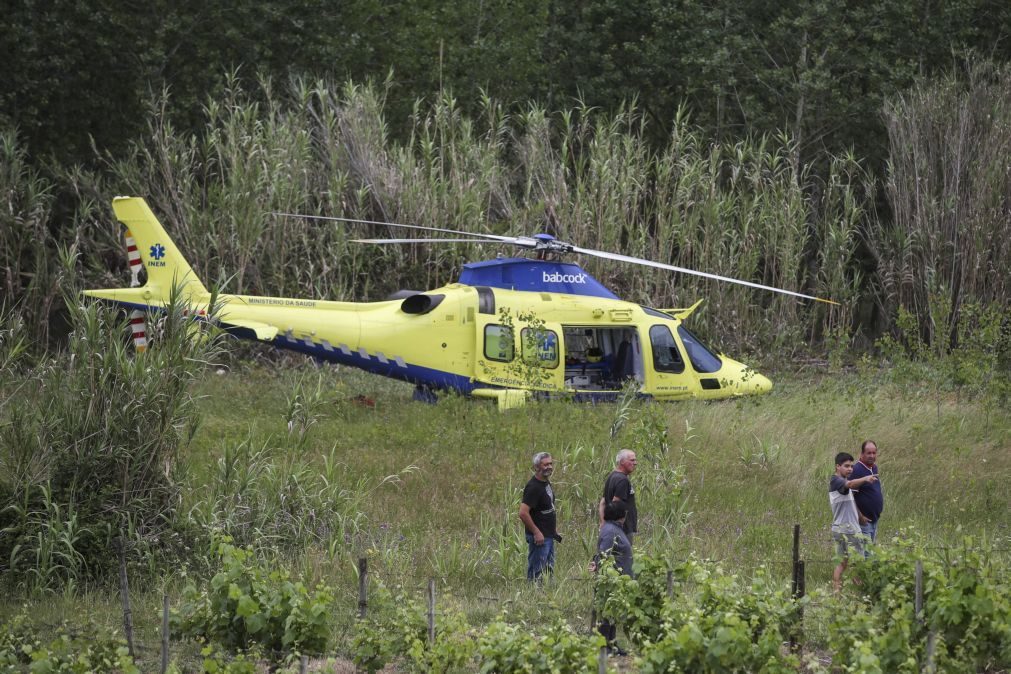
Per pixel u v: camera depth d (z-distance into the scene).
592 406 70.94
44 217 91.44
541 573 44.06
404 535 50.75
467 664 35.28
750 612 33.34
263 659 33.81
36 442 46.06
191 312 49.47
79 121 105.19
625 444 62.25
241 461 52.88
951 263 107.56
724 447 66.56
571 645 30.12
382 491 57.41
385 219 98.81
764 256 107.12
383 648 33.09
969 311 85.81
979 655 34.47
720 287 101.12
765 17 134.00
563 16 146.75
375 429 67.62
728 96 134.12
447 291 75.25
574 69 142.00
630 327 76.06
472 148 104.94
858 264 129.50
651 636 35.53
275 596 33.09
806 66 126.44
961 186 109.12
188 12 113.44
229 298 72.19
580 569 46.25
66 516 44.34
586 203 101.44
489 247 98.25
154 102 104.19
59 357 52.34
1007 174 105.38
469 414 68.69
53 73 101.44
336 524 49.28
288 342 72.44
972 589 34.62
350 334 72.81
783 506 58.09
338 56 121.88
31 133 103.31
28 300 88.88
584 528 52.56
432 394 75.00
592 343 78.56
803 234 106.50
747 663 31.00
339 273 95.25
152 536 45.06
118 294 71.31
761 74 128.62
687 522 51.66
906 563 37.66
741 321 101.56
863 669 29.20
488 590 43.94
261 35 117.38
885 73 126.31
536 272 76.12
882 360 97.19
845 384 86.62
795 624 34.47
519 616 37.47
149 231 71.75
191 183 98.75
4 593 42.00
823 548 50.97
